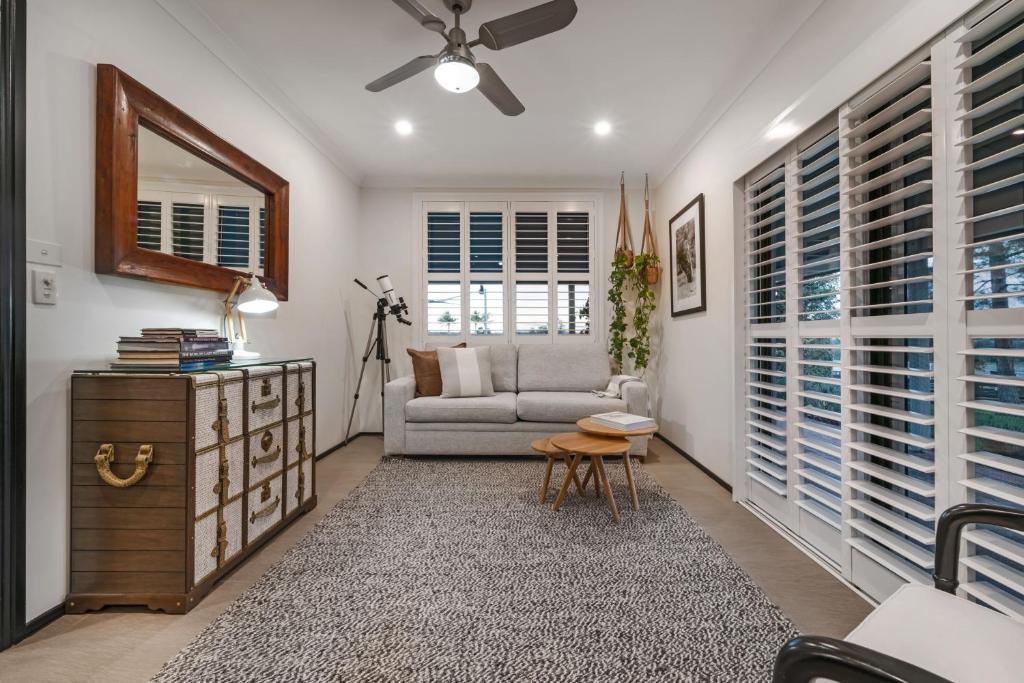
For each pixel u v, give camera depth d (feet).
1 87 4.35
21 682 3.96
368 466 10.80
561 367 13.29
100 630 4.67
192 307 7.06
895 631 2.50
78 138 5.11
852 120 5.54
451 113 9.96
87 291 5.23
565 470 10.47
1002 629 2.48
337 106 9.68
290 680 3.99
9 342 4.42
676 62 7.99
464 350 12.56
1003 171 4.00
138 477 4.92
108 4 5.48
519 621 4.81
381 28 7.19
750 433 7.94
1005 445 4.10
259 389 6.41
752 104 7.97
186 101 6.82
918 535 4.45
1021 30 3.49
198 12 6.78
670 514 7.77
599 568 5.92
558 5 5.34
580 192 14.32
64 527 4.94
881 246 5.08
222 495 5.57
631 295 14.35
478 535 6.95
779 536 6.89
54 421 4.85
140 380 5.02
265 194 8.87
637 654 4.30
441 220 14.37
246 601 5.20
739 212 8.46
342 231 12.82
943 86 4.25
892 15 4.90
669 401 12.81
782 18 6.78
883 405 5.42
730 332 8.69
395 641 4.50
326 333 11.78
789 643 1.92
